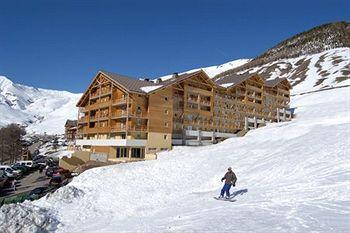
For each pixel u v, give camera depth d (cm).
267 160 3481
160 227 1778
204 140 6906
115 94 6356
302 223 1570
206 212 2020
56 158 8631
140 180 3247
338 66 16712
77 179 3375
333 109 9569
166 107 6106
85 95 7331
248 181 2875
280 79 9725
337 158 3002
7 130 11556
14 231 2102
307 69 17688
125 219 2242
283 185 2495
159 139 5962
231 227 1595
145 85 6322
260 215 1786
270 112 9031
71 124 11869
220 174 3241
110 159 5806
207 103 7075
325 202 1939
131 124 5816
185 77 6525
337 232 1406
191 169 3534
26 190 4216
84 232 2061
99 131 6450
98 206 2631
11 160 10725
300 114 9906
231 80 8194
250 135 6206
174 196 2758
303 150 3584
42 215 2236
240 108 8025
